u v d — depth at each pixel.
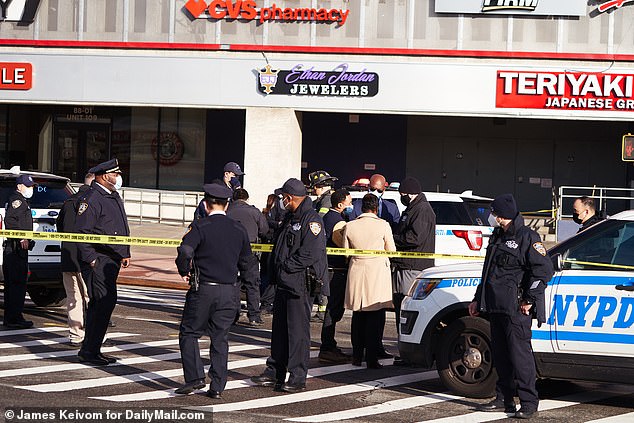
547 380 13.58
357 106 32.22
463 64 31.64
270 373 12.29
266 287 19.14
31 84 33.69
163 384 12.08
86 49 33.47
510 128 37.78
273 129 32.53
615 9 31.17
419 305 12.36
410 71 31.89
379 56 32.06
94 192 13.30
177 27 32.91
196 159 37.94
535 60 31.45
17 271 16.17
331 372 13.62
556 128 37.62
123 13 33.16
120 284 24.69
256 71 32.53
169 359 13.80
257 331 17.17
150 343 15.17
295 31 32.34
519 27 31.44
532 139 37.75
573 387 13.11
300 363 12.05
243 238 11.39
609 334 11.20
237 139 37.69
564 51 31.36
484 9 31.38
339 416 10.82
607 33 31.19
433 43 31.84
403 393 12.26
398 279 14.43
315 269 11.82
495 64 31.53
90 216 13.09
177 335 16.09
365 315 13.98
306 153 38.16
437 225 18.58
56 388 11.59
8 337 15.42
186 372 11.45
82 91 33.50
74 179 38.59
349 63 32.09
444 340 12.11
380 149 37.88
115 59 33.25
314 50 32.19
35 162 38.81
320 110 32.34
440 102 31.81
